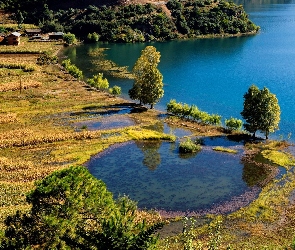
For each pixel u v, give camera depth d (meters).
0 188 49.03
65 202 26.05
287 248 36.78
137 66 83.62
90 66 131.62
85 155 61.28
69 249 23.14
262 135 70.44
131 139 67.75
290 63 129.25
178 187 52.03
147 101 84.00
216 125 74.88
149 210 46.06
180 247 37.53
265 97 65.12
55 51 155.62
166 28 191.00
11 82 101.62
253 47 159.88
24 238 25.11
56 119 77.50
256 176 54.38
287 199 47.50
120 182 53.72
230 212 45.31
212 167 57.69
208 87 103.56
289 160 58.84
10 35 160.62
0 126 73.31
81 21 193.75
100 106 85.94
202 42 177.50
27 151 62.84
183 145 63.00
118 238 20.86
